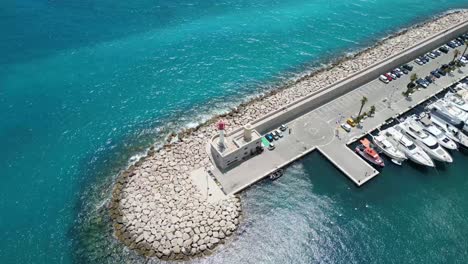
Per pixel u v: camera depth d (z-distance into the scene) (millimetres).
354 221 68250
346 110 89938
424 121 85938
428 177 75875
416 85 97250
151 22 133375
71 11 137375
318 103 90812
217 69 110812
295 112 87188
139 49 119062
